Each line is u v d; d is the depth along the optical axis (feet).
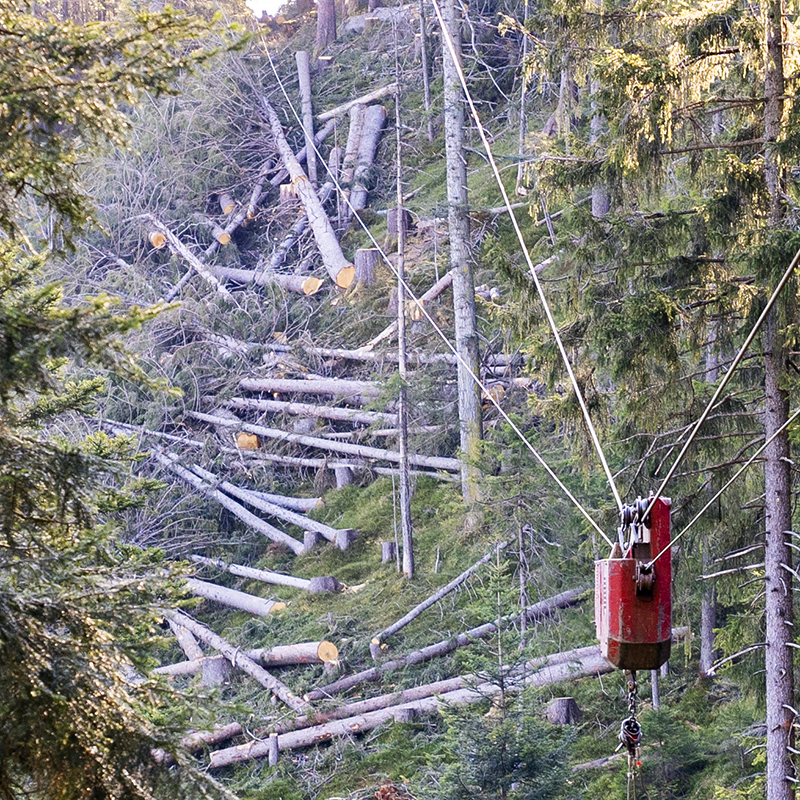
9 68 49.29
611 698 156.56
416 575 201.57
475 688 124.67
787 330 90.53
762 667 105.29
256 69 359.66
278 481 249.75
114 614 58.34
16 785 53.57
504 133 304.30
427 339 243.81
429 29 326.44
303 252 303.68
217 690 61.41
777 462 95.76
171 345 280.51
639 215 101.19
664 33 102.68
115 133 51.65
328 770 156.25
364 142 329.11
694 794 131.75
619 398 105.70
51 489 56.75
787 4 96.17
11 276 61.93
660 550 38.06
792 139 92.07
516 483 165.48
